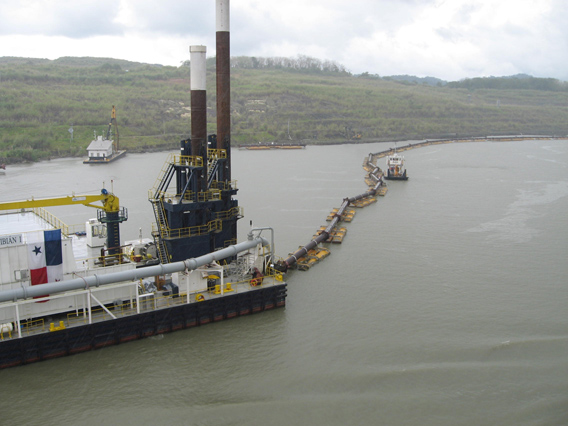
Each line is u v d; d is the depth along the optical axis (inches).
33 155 7436.0
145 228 3508.9
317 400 1685.5
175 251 2325.3
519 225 3713.1
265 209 4210.1
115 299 2066.9
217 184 2566.4
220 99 2652.6
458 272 2748.5
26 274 1904.5
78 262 2215.8
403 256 3014.3
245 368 1861.5
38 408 1643.7
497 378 1786.4
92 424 1579.7
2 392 1700.3
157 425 1576.0
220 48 2628.0
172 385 1763.0
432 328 2133.4
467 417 1600.6
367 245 3235.7
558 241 3297.2
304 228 3614.7
